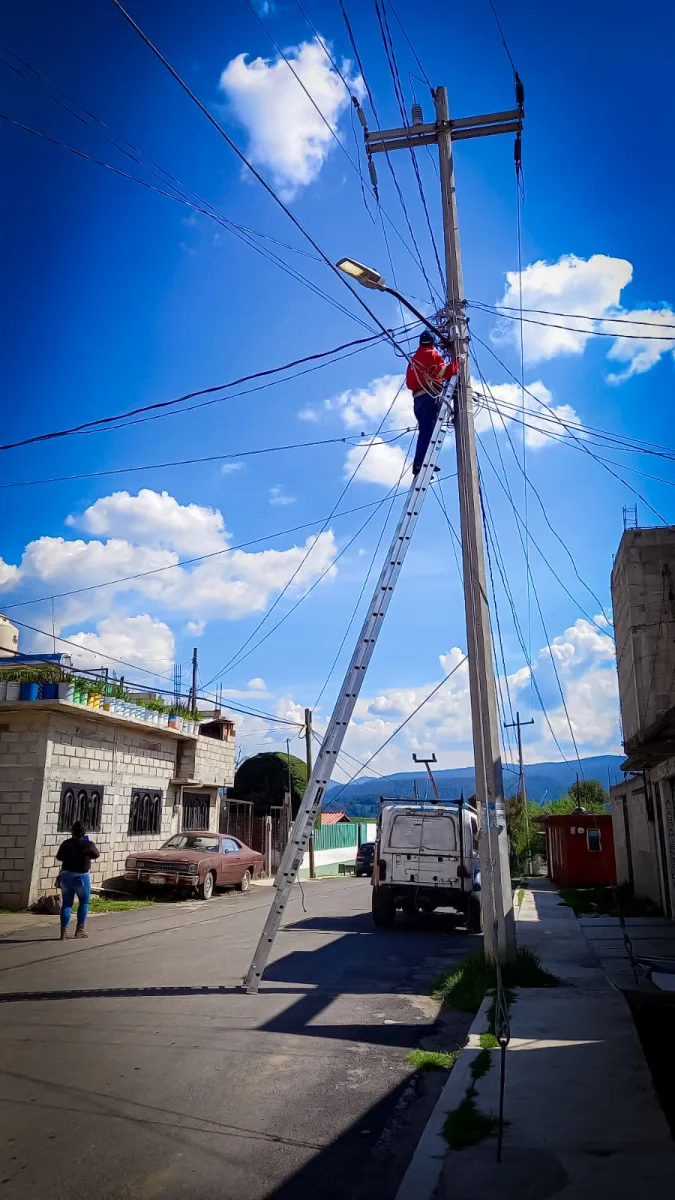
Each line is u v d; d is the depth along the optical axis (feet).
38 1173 13.58
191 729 79.97
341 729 30.48
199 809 84.94
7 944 39.42
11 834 55.11
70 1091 17.62
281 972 32.40
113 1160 14.21
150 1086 18.11
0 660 64.90
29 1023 23.50
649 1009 25.73
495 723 31.19
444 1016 25.63
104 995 27.48
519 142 38.68
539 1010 25.26
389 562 32.58
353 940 42.52
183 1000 26.89
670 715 29.19
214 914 53.01
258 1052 21.08
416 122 38.47
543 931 47.26
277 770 137.49
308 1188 13.42
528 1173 13.65
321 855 143.13
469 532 33.06
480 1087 18.06
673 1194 12.73
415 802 52.85
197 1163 14.23
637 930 46.55
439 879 48.65
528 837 132.26
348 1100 17.69
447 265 36.52
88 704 59.67
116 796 66.23
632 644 45.91
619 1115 16.22
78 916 42.14
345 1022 24.57
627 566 46.98
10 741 56.70
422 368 35.70
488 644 31.89
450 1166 13.99
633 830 69.31
